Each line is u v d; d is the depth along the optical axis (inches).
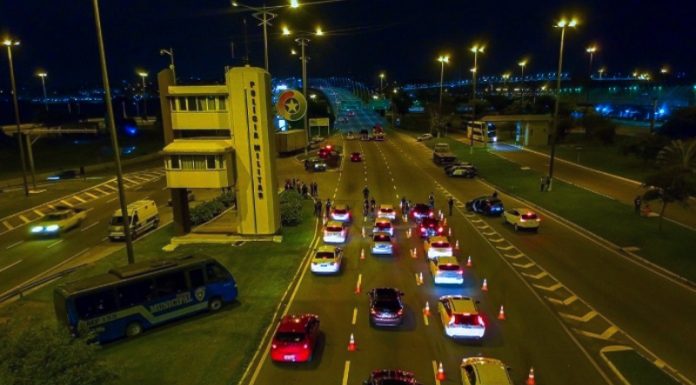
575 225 1546.5
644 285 1066.7
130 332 858.1
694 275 1101.1
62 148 3971.5
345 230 1470.2
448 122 4881.9
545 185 2021.4
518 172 2485.2
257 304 997.8
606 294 1023.6
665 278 1106.1
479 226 1583.4
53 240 1566.2
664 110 4950.8
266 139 1435.8
